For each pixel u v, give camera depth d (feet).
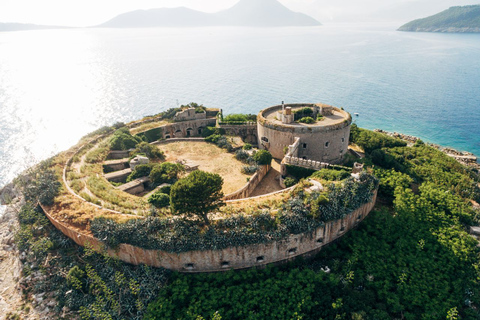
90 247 118.42
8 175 249.96
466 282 115.85
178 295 106.73
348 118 200.85
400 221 140.87
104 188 153.79
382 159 203.62
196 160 198.90
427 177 193.36
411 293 109.81
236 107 437.99
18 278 123.54
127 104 460.96
